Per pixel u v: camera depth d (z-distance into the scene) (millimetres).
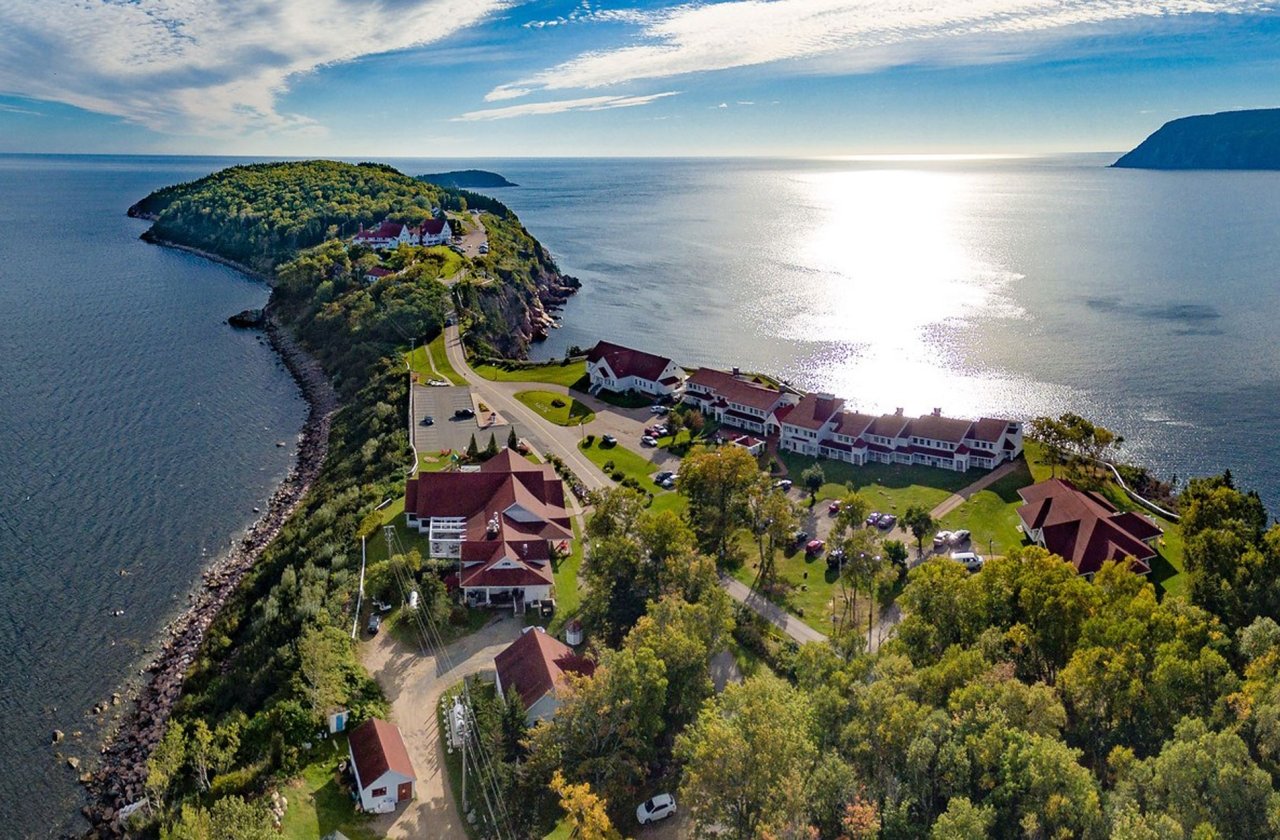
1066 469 137500
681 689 78562
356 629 94312
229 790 72938
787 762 61750
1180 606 81312
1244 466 147000
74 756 88875
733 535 118688
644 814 70188
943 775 63438
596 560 98250
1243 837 55656
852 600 104062
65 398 181125
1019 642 80625
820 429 145500
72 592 114312
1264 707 62312
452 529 111188
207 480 147125
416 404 164625
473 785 73562
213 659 99875
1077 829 57500
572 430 155500
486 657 91125
